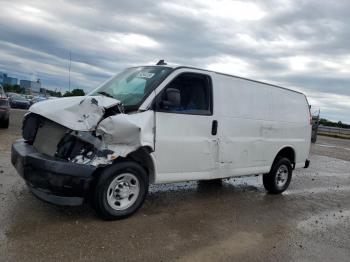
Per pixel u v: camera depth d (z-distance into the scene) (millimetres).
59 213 5004
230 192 7547
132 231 4699
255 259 4340
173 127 5391
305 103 8508
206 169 6031
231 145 6395
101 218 4922
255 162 7043
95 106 4684
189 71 5750
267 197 7512
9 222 4520
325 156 16672
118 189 4918
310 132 8656
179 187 7449
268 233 5289
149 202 6078
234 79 6539
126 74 5988
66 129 4699
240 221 5684
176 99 5199
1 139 10695
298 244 4977
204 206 6258
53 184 4430
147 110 5078
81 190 4520
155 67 5777
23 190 5809
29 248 3924
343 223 6227
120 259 3928
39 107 5012
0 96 13273
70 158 4609
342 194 8727
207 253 4348
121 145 4738
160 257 4090
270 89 7383
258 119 6980
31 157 4578
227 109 6297
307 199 7773
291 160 8281
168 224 5125
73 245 4109
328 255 4703
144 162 5359
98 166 4574
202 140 5844
